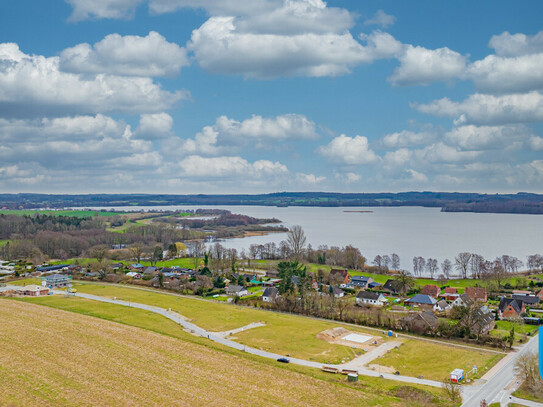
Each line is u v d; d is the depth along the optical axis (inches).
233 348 4741.6
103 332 4990.2
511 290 7810.0
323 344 4933.6
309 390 3668.8
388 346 4884.4
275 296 7007.9
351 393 3629.4
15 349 4323.3
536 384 3747.5
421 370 4185.5
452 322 5797.2
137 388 3580.2
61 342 4581.7
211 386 3676.2
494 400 3535.9
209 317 5999.0
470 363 4347.9
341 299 6540.4
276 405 3383.4
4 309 5890.8
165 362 4156.0
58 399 3341.5
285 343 4945.9
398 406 3417.8
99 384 3624.5
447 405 3452.3
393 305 6830.7
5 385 3540.8
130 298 7101.4
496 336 5167.3
